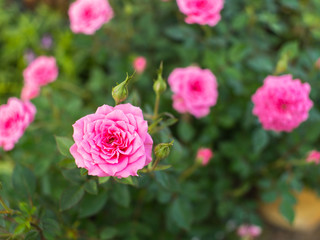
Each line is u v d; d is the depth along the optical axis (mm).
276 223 400
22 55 516
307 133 308
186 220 279
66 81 465
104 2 355
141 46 411
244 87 348
